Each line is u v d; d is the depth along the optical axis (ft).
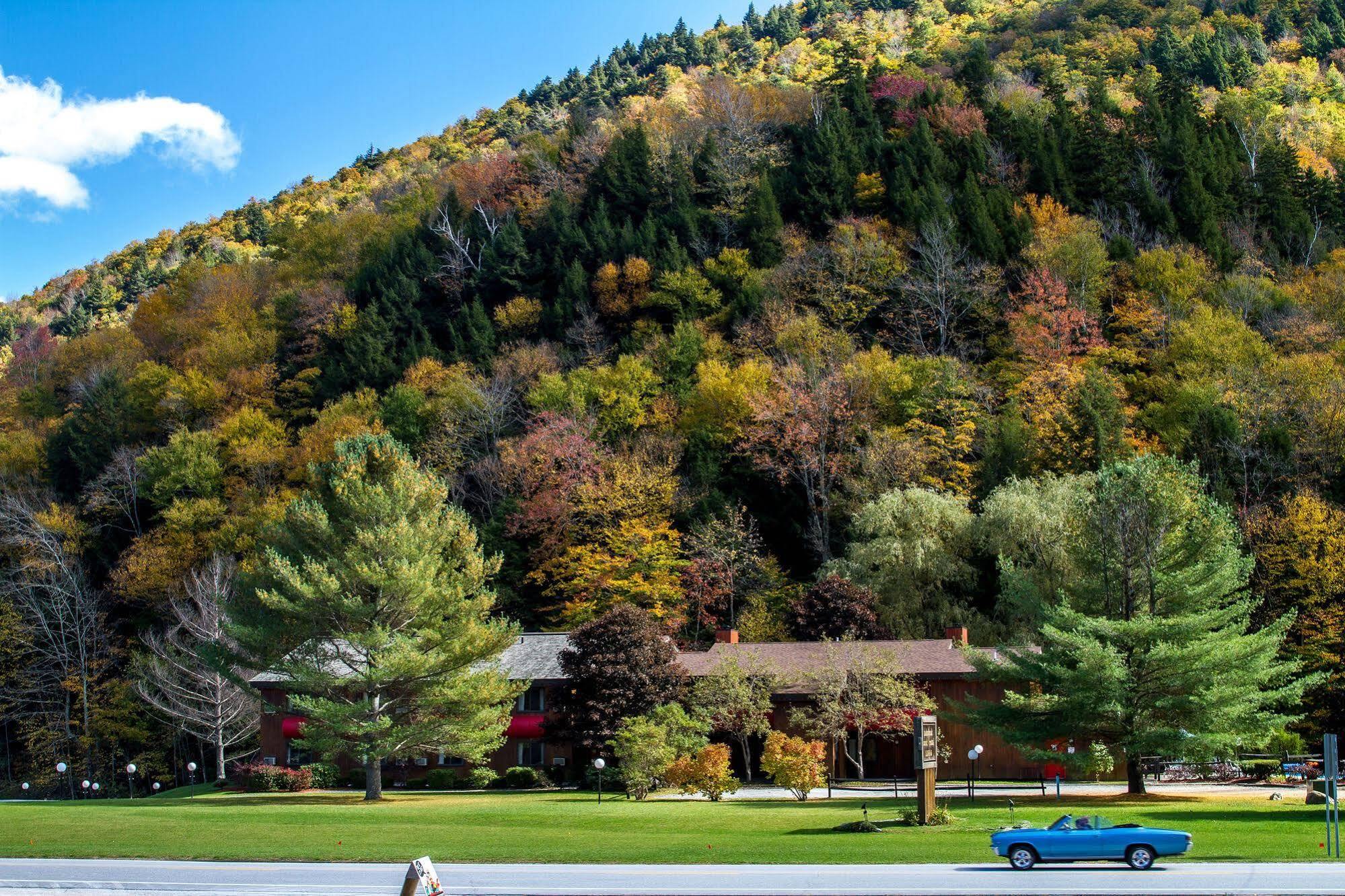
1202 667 122.83
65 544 259.19
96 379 330.13
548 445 249.34
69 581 246.88
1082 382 243.19
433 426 274.98
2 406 360.69
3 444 313.32
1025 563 196.44
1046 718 132.98
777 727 171.42
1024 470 227.40
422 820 114.73
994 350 286.05
